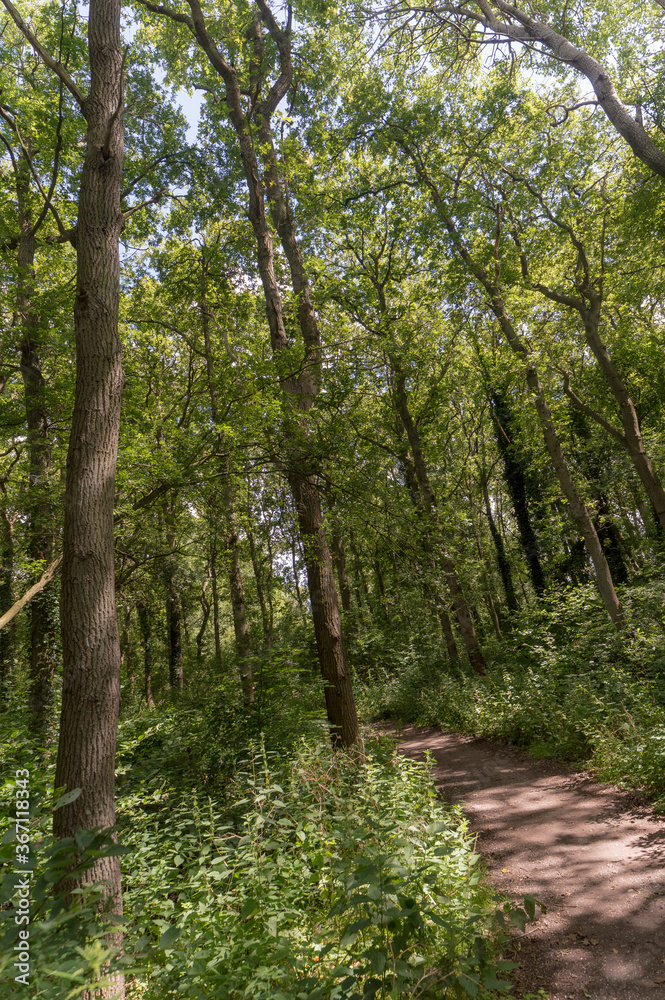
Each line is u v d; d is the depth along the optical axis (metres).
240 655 11.34
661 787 7.12
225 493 9.20
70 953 2.36
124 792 7.27
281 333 10.38
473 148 15.82
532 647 14.20
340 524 9.58
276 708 9.02
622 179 14.95
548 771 9.18
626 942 4.32
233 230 14.73
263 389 8.43
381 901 3.03
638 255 15.41
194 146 15.18
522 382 15.74
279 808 5.37
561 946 4.42
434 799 6.70
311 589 9.48
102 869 3.68
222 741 8.45
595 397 20.22
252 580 20.61
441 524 10.38
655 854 5.64
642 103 13.80
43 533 11.71
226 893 4.30
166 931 2.69
